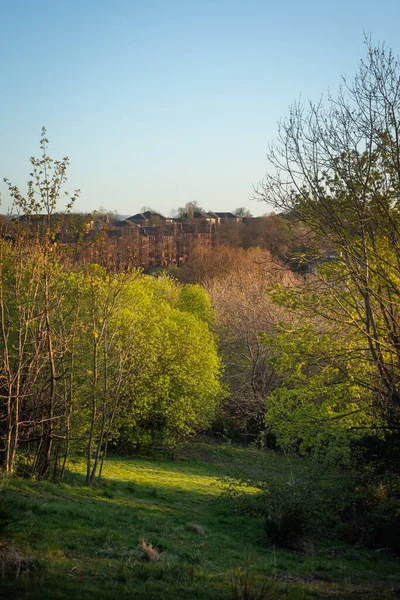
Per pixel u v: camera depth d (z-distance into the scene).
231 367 49.19
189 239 99.69
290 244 21.28
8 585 8.31
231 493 24.73
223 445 40.12
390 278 20.48
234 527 19.66
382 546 19.59
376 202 19.09
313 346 21.80
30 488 18.16
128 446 39.69
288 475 20.56
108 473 29.72
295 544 17.95
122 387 26.47
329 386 22.34
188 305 54.28
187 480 31.08
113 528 14.88
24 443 21.47
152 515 18.92
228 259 79.44
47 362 21.59
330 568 15.32
